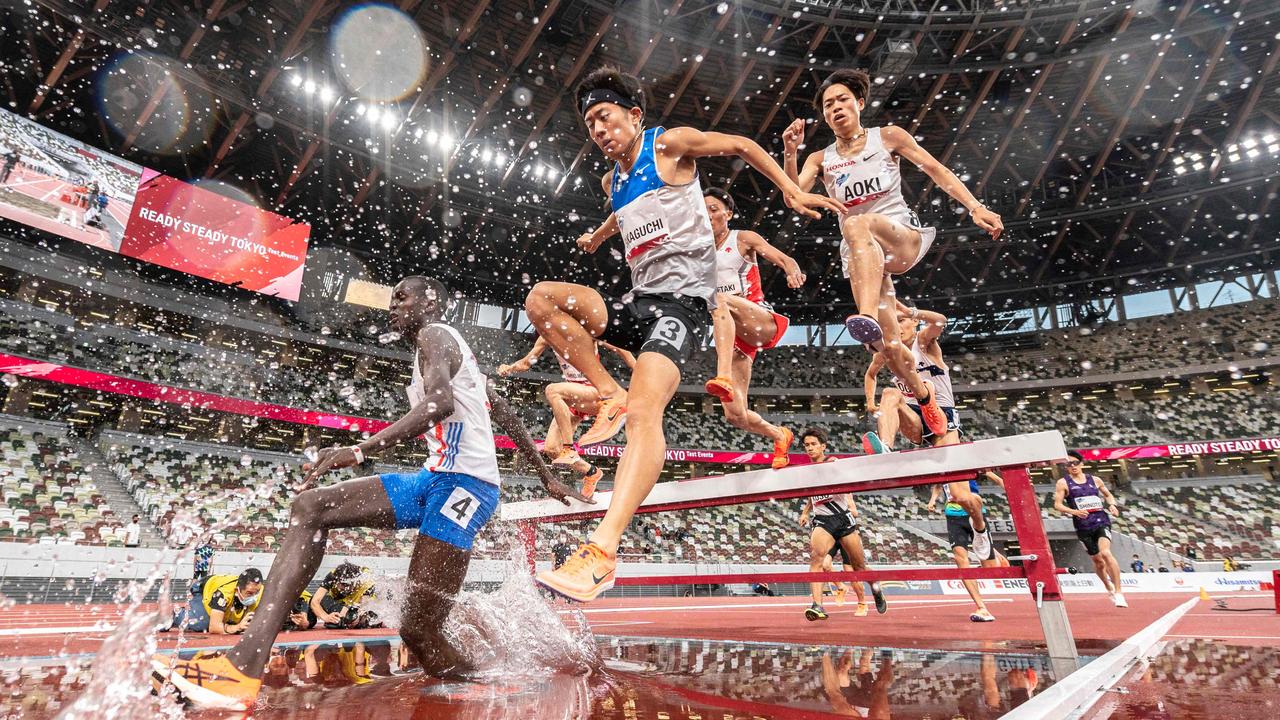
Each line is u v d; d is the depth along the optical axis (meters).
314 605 4.46
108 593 12.14
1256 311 27.67
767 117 22.19
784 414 29.86
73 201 17.61
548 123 21.84
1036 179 23.72
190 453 18.53
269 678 1.91
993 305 31.27
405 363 25.72
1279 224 25.98
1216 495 24.19
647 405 1.86
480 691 1.67
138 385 17.66
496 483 1.97
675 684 1.80
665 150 2.12
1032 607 7.09
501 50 19.14
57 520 13.75
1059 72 20.67
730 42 19.84
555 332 2.28
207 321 22.25
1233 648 2.74
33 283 19.17
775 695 1.63
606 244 26.52
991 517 24.14
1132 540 22.80
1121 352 28.88
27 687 1.63
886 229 2.96
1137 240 27.53
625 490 1.74
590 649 2.53
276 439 21.42
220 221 20.22
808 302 31.31
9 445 15.83
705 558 20.08
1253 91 20.73
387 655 2.54
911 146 3.18
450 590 1.83
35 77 17.48
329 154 21.05
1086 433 27.14
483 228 25.41
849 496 5.47
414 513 1.84
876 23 19.25
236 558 13.77
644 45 19.72
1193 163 23.89
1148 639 2.84
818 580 3.00
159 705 1.37
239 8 16.48
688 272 2.09
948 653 2.54
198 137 19.95
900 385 4.42
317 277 24.80
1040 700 1.41
